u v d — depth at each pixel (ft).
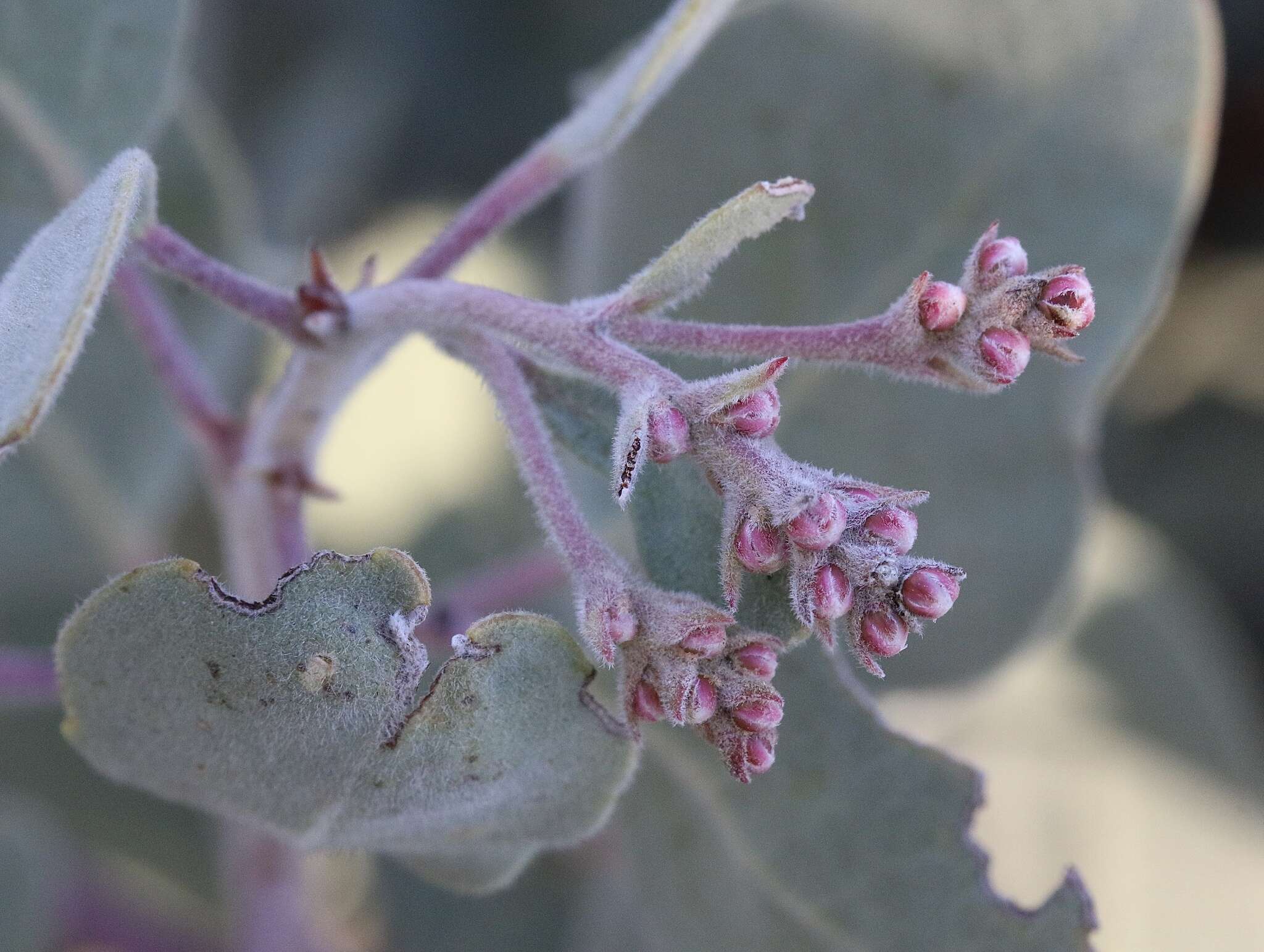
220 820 0.90
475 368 0.57
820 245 0.73
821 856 0.64
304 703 0.55
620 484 0.53
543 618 0.55
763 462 0.54
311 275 0.59
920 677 0.79
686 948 0.70
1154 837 0.99
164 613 0.54
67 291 0.50
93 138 0.68
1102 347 0.74
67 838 0.95
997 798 1.00
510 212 0.62
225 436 0.68
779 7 0.72
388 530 1.00
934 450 0.75
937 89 0.73
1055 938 0.63
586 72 1.25
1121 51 0.72
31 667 0.69
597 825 0.58
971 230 0.73
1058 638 1.02
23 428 0.49
